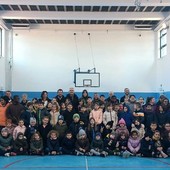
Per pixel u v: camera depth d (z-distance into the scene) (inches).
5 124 261.4
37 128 257.1
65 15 422.9
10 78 486.6
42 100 278.7
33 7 407.2
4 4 359.9
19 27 482.6
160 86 467.8
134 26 488.1
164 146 246.5
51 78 490.9
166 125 249.4
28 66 489.7
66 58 493.7
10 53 486.9
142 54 492.7
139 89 490.6
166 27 429.4
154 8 409.4
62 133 256.7
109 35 491.5
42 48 492.1
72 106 270.8
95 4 353.7
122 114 265.0
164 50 461.1
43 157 240.2
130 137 250.1
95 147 249.9
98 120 262.1
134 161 227.0
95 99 287.6
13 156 243.3
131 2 351.9
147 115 260.4
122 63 493.0
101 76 493.0
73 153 251.8
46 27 491.5
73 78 492.4
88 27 492.4
